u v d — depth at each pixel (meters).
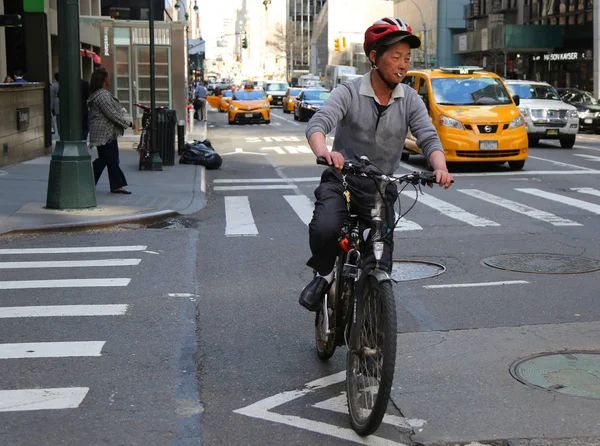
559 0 52.06
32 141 18.39
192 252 8.90
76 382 4.88
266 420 4.31
